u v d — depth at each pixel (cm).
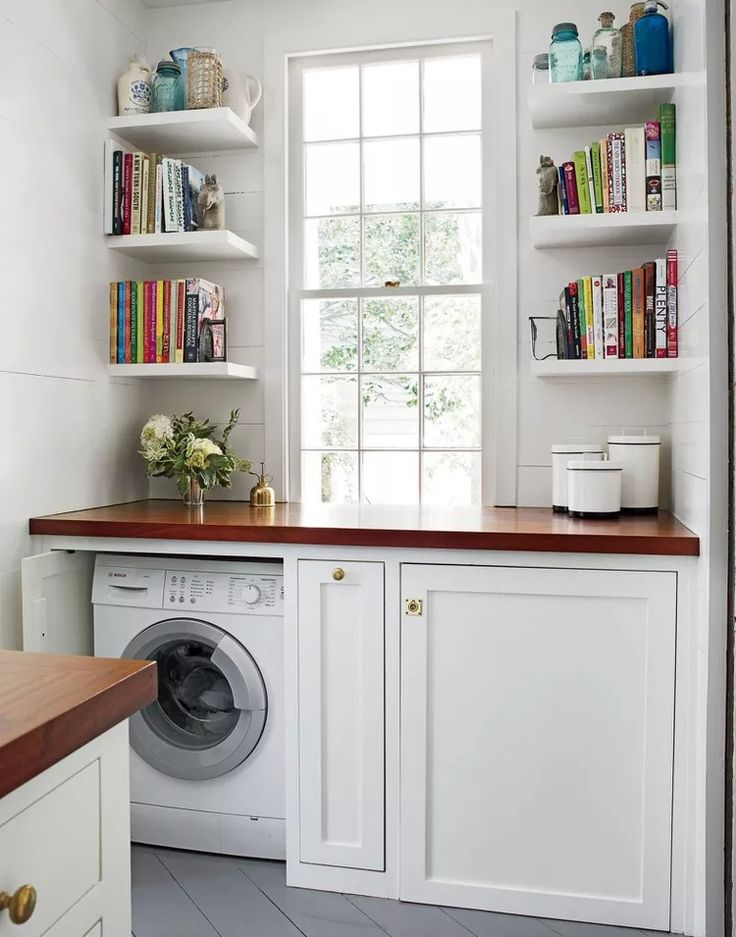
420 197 281
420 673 203
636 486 237
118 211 267
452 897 205
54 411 240
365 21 275
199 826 229
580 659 196
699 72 180
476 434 280
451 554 200
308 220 290
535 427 268
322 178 289
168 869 222
